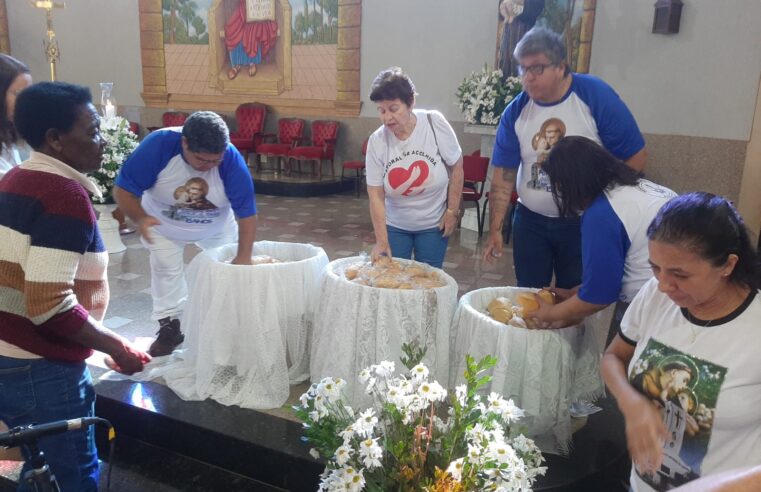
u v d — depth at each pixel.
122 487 2.26
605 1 6.60
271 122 9.82
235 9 9.57
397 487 1.42
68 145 1.49
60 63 10.93
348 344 2.27
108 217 4.98
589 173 1.78
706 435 1.20
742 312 1.16
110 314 3.57
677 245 1.11
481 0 7.79
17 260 1.45
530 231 2.59
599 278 1.81
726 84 5.93
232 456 2.31
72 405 1.59
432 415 1.45
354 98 9.04
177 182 2.54
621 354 1.43
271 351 2.48
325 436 1.46
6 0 10.83
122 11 10.27
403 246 2.86
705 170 6.18
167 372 2.68
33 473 1.21
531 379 2.00
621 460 2.18
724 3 5.82
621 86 6.65
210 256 2.59
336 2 8.84
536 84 2.25
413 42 8.42
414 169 2.63
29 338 1.50
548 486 1.96
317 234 6.17
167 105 10.45
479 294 2.37
